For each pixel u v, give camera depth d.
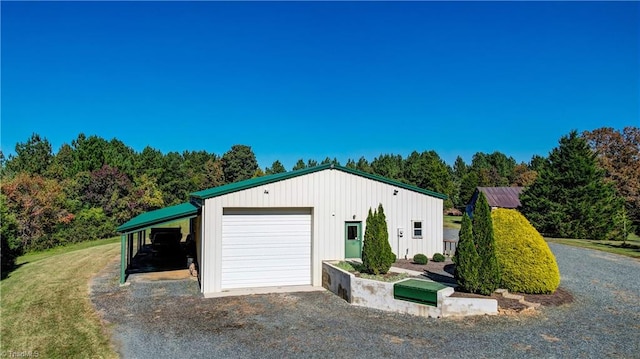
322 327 9.01
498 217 11.67
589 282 13.06
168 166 49.59
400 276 11.51
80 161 39.31
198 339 8.27
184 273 15.80
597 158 39.78
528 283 11.09
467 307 9.62
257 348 7.76
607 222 30.08
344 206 14.51
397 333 8.55
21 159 42.22
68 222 28.88
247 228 13.52
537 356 7.25
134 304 11.05
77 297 11.80
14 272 16.14
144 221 13.93
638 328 8.67
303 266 14.05
